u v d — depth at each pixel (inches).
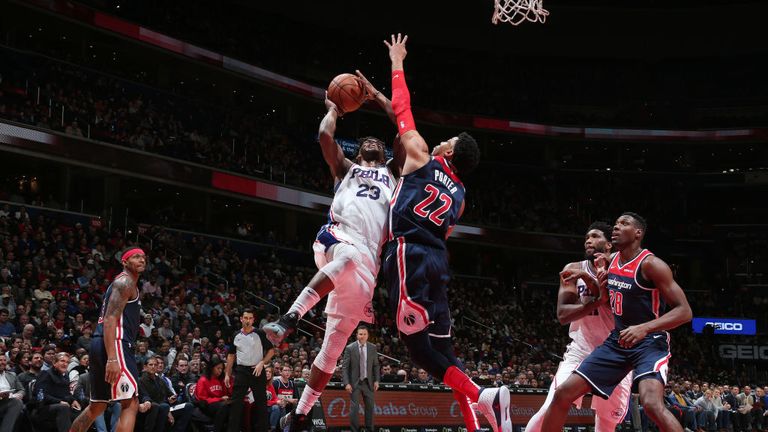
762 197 1567.4
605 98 1641.2
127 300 276.8
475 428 197.9
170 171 1016.9
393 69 210.1
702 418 820.0
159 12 1190.9
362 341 461.7
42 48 1039.6
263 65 1259.8
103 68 1103.6
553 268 1537.9
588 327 260.4
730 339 1344.7
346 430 477.1
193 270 909.8
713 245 1507.1
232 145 1183.6
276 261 1068.5
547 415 223.6
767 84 1617.9
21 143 861.2
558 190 1573.6
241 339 393.1
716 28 1555.1
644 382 212.5
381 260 210.1
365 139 219.9
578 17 1536.7
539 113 1578.5
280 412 474.6
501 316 1202.6
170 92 1163.3
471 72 1621.6
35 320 579.8
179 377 491.5
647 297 220.8
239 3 1373.0
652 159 1636.3
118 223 948.6
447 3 1470.2
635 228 223.5
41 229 781.3
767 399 886.4
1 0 999.0
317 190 1227.9
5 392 382.6
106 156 946.1
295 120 1412.4
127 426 272.4
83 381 410.3
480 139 1594.5
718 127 1562.5
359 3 1443.2
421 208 192.4
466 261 1489.9
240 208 1257.4
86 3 1088.8
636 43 1604.3
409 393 528.4
